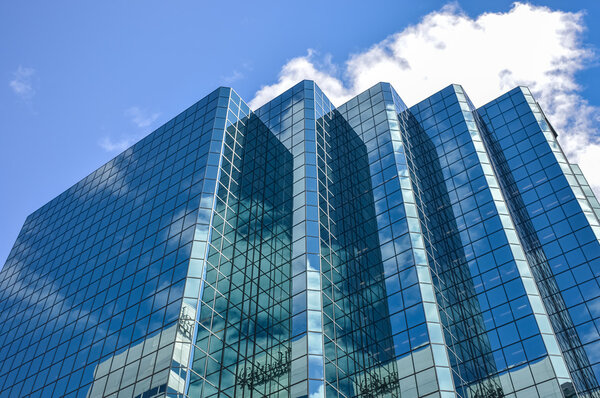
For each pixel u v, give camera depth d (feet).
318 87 307.99
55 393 193.16
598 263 242.17
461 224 252.83
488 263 230.68
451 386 173.99
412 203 239.50
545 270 252.83
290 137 273.54
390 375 183.62
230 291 198.80
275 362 180.14
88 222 280.10
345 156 279.69
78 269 250.57
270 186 248.11
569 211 268.62
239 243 218.59
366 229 237.25
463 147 289.53
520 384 187.42
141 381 167.63
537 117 321.32
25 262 296.10
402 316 198.39
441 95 331.98
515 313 207.72
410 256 216.33
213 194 227.61
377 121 292.61
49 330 228.84
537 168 296.30
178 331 174.29
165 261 207.51
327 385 172.35
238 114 286.25
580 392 202.59
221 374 173.99
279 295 201.67
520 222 276.62
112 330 197.98
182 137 278.05
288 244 219.61
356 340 197.67
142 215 246.68
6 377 222.07
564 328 230.68
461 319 213.46
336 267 218.38
